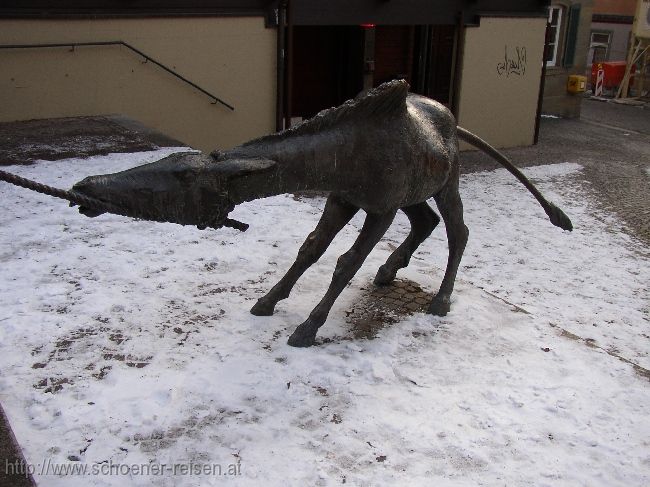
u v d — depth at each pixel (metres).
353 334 4.33
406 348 4.23
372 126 3.84
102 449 3.17
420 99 4.42
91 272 4.96
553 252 8.89
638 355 6.25
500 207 10.77
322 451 3.26
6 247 5.33
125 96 10.97
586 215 10.63
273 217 6.39
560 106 20.66
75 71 10.38
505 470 3.21
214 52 11.66
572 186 12.45
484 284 7.67
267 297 4.46
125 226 5.91
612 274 8.27
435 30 17.36
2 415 3.35
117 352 3.96
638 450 3.42
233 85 12.04
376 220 4.11
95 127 9.59
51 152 8.03
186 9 11.20
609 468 3.29
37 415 3.37
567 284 7.88
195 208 3.34
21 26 9.72
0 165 7.34
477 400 3.74
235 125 12.29
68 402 3.48
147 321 4.32
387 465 3.20
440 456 3.28
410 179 4.02
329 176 3.76
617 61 25.73
